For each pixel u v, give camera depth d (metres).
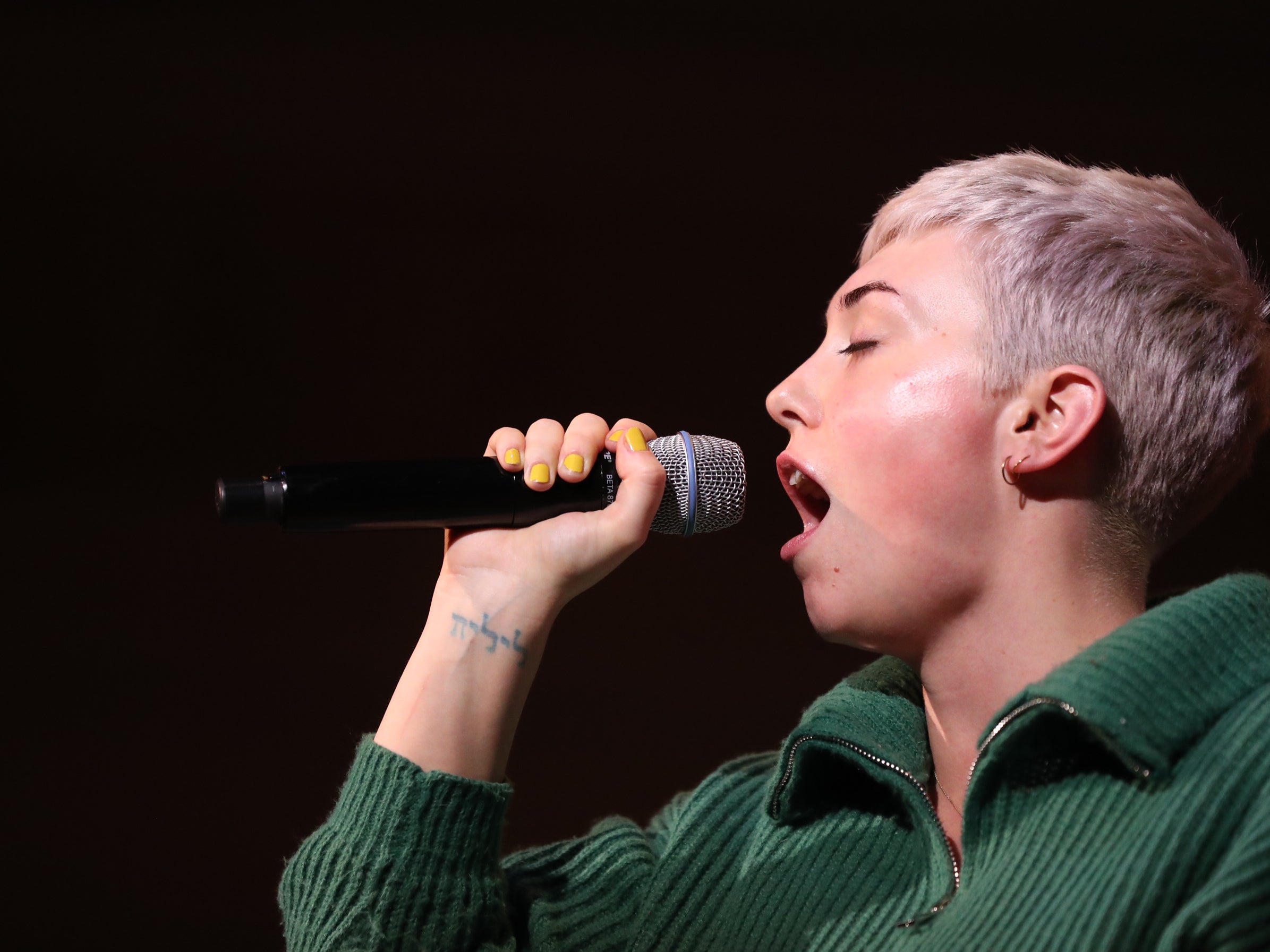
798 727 3.77
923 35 9.55
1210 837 2.71
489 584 3.72
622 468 3.64
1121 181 3.66
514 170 10.03
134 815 9.42
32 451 10.04
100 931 8.93
